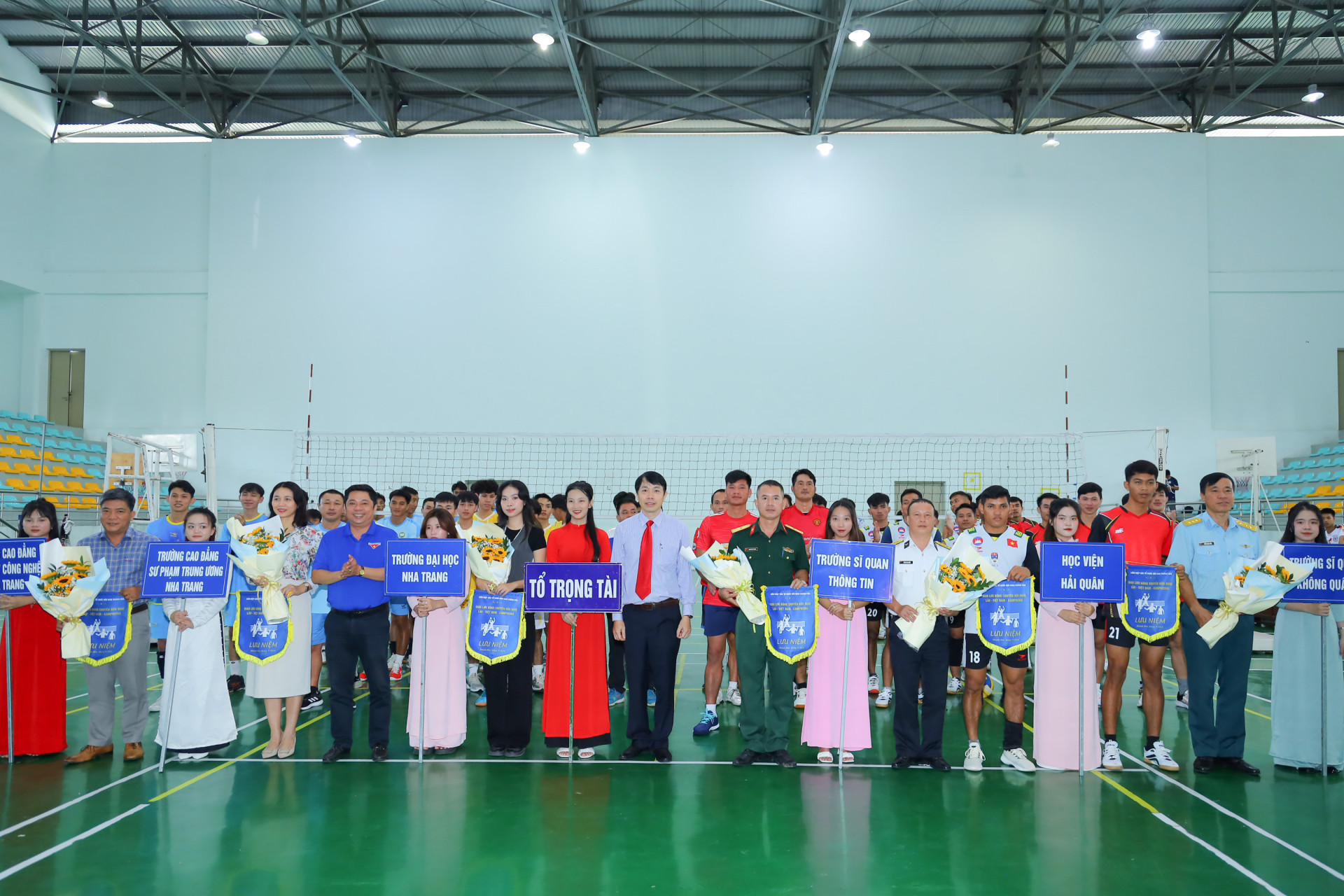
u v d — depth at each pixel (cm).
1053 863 364
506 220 1536
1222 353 1542
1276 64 1324
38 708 520
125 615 510
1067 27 1288
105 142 1586
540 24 1356
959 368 1504
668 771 500
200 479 1512
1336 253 1547
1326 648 493
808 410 1505
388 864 360
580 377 1517
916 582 509
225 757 527
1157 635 495
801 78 1498
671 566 529
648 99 1527
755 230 1526
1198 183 1520
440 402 1516
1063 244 1514
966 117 1538
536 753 541
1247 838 393
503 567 517
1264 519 1336
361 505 518
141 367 1563
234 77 1520
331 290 1530
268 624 520
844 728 498
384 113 1536
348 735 522
